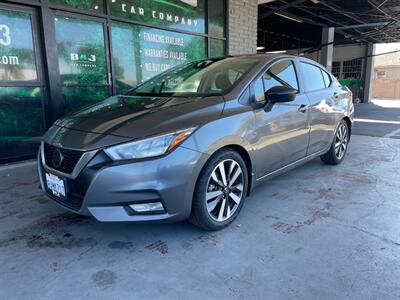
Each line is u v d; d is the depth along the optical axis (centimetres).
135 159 223
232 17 787
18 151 479
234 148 279
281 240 258
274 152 318
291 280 209
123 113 264
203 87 315
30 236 264
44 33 472
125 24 577
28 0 452
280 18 1438
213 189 263
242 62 337
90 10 523
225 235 266
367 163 488
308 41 1850
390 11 1188
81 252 242
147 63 625
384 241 256
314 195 353
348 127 495
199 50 729
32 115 483
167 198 231
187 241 257
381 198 344
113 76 568
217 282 207
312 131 382
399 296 194
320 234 267
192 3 671
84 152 228
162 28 639
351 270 219
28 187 374
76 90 523
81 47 520
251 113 288
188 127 241
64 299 193
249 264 226
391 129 847
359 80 2178
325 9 1195
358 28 1584
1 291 199
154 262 229
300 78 378
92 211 227
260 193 360
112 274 216
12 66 455
